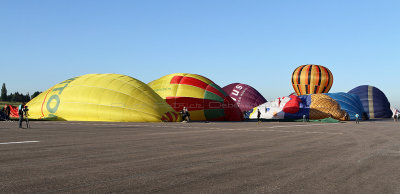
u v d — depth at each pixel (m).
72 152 8.86
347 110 54.88
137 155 8.45
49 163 7.07
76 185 5.09
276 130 21.03
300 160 7.90
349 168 6.87
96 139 12.75
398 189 5.09
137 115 33.62
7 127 20.44
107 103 33.75
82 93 34.75
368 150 10.19
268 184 5.30
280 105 50.25
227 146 10.89
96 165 6.89
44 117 34.69
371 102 72.44
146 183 5.29
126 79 36.84
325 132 19.42
